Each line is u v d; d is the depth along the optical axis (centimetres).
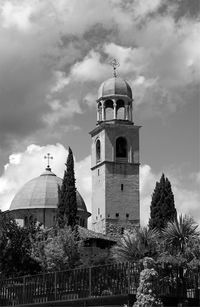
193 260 5403
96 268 4569
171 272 4584
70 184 11400
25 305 5178
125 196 14338
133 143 14625
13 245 8331
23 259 8331
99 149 14875
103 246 12156
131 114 14888
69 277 4834
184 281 4612
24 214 13488
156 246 5909
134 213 14312
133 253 5897
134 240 5988
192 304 4544
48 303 4931
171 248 5834
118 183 14362
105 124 14488
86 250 11594
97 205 14525
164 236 5931
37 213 13538
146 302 4028
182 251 5762
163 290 4488
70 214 11225
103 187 14325
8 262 8244
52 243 9856
